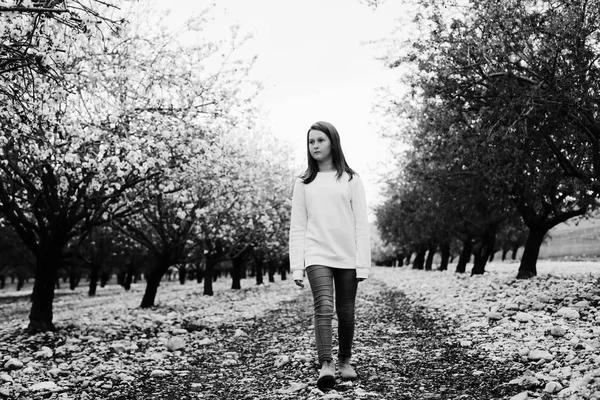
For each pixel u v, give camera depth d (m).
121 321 14.73
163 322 14.04
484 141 11.69
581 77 9.47
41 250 12.73
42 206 12.84
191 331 12.02
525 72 10.89
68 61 8.88
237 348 9.05
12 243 32.38
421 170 18.84
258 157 25.14
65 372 7.37
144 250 35.69
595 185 11.52
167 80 10.88
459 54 10.55
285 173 29.52
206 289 28.52
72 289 52.84
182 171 11.92
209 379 6.50
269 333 10.82
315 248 5.55
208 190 16.39
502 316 9.87
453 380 5.59
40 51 5.81
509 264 49.66
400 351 7.50
